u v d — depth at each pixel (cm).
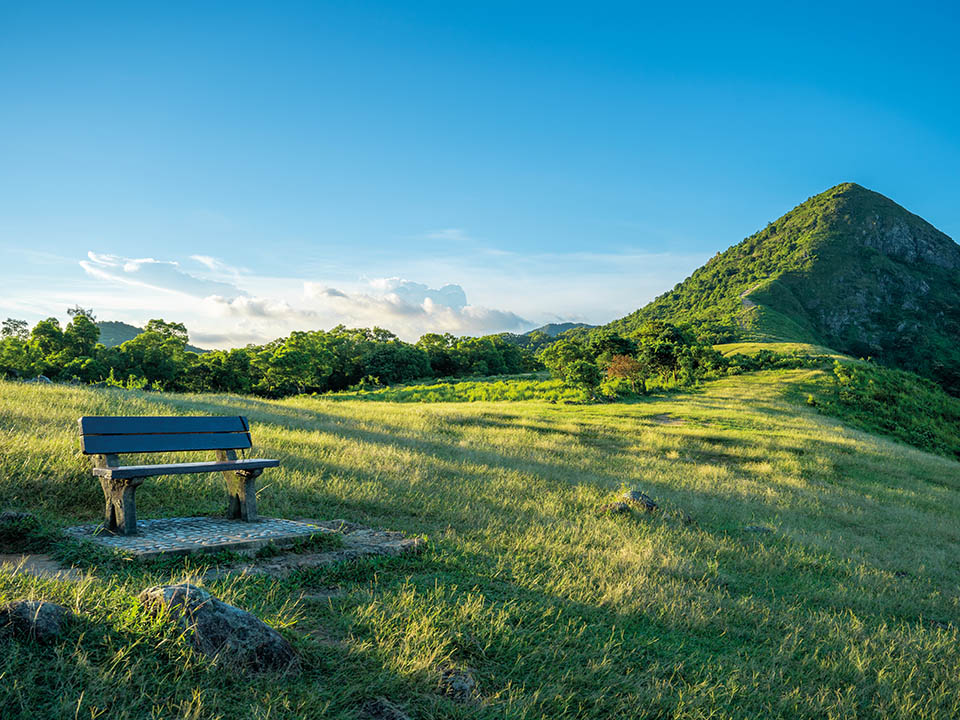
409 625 467
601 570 744
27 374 6606
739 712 439
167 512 763
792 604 753
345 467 1159
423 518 902
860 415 4578
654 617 609
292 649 383
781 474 2134
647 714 413
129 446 642
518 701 396
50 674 310
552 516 1040
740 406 4150
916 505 1891
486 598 587
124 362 7638
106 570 506
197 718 299
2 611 336
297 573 561
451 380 9231
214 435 724
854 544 1204
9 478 718
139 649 346
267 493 895
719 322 17500
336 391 9675
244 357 8650
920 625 718
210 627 365
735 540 1094
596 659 490
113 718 292
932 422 4919
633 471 1805
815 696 488
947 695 512
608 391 4506
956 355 19000
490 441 2158
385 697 368
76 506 720
